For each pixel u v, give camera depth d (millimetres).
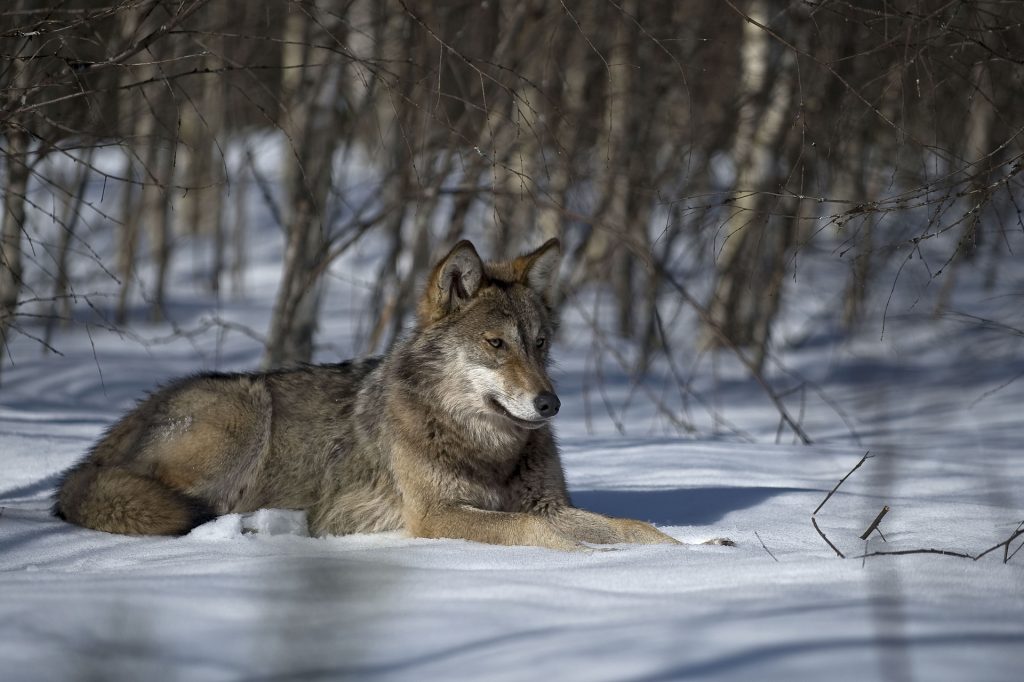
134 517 9570
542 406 9906
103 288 35688
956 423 18297
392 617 5656
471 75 20141
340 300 37656
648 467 14227
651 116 24031
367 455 10719
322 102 20328
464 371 10250
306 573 6953
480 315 10430
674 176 24531
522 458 10625
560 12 20109
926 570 6676
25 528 9578
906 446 14930
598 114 24234
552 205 17922
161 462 10719
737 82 25828
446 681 4586
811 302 33281
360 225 20156
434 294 10625
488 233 28438
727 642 4809
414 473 10227
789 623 5082
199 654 5027
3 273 15570
